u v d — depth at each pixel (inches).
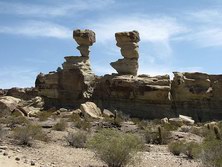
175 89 2418.8
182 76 2427.4
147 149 911.7
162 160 732.0
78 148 831.7
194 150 776.3
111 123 1492.4
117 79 2381.9
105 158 580.7
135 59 2516.0
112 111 2322.8
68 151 754.2
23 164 486.6
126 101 2361.0
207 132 1348.4
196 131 1433.3
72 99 2452.0
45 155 654.5
